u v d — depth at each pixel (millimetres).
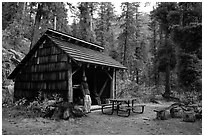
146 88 20094
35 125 6957
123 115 9719
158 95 19312
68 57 10289
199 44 10312
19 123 7168
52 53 11109
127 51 24375
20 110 9898
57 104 8656
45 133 5980
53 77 10852
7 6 17203
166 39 19578
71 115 8484
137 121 8211
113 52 26578
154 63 22516
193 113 8219
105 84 13836
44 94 11125
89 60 11086
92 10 24031
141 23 28156
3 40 18688
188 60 14562
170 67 20375
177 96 18406
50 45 11273
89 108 10438
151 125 7434
